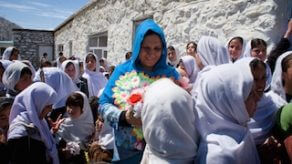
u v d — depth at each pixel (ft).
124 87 5.63
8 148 7.57
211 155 3.98
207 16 14.93
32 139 7.57
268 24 11.53
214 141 4.09
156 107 3.95
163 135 3.87
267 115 5.53
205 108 4.33
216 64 9.27
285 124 4.66
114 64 27.07
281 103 5.72
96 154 9.05
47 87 8.20
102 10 30.55
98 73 16.78
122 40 25.35
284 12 11.48
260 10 11.89
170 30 18.19
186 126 3.99
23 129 7.53
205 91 4.38
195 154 4.15
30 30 62.90
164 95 3.98
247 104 4.37
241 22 12.84
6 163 7.82
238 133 4.29
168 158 3.95
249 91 4.26
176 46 17.56
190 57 10.80
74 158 9.60
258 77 5.30
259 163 4.57
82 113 10.21
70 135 10.05
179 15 17.33
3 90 12.39
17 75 9.63
